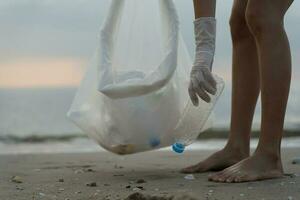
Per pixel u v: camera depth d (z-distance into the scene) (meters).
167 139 2.55
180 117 2.55
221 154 2.70
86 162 3.51
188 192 1.98
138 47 2.59
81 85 2.63
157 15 2.60
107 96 2.44
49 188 2.33
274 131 2.35
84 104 2.60
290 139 6.58
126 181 2.47
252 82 2.67
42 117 15.63
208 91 2.28
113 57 2.55
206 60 2.30
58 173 2.85
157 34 2.58
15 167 3.22
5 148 6.38
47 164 3.42
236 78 2.70
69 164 3.39
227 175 2.31
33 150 5.95
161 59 2.56
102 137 2.56
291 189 2.11
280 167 2.38
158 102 2.50
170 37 2.48
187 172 2.70
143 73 2.52
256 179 2.29
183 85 2.58
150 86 2.40
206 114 2.50
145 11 2.60
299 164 3.03
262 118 2.37
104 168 3.06
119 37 2.59
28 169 3.09
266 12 2.33
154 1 2.61
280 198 1.96
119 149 2.56
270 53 2.32
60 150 5.75
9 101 27.66
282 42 2.33
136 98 2.48
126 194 2.13
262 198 1.96
